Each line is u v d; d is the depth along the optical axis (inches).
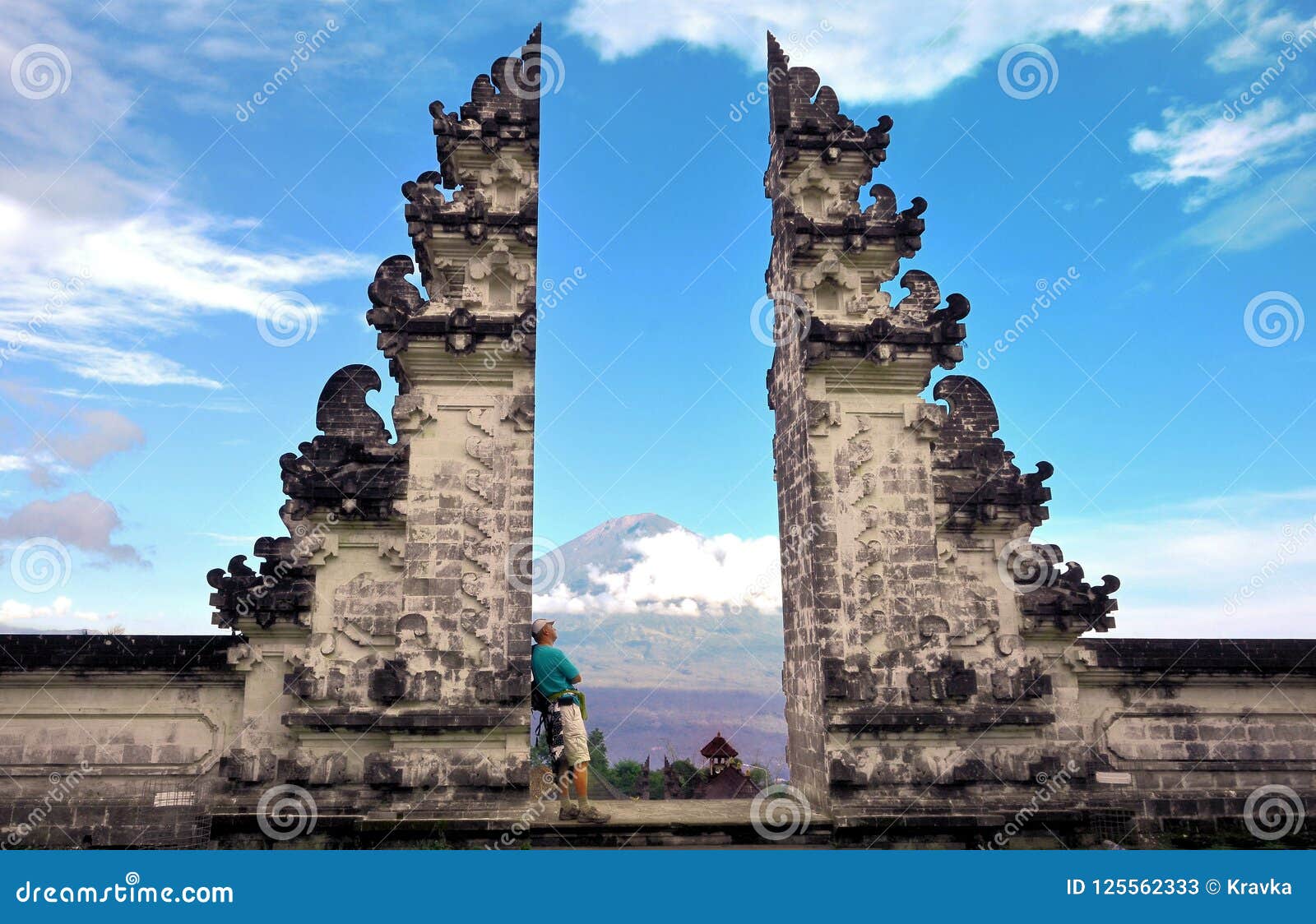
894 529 637.9
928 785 595.2
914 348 658.2
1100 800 607.8
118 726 601.3
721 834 554.9
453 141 661.3
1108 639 673.6
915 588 629.0
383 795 566.3
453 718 569.6
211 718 603.8
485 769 570.6
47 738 594.2
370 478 612.7
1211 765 662.5
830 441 649.0
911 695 607.5
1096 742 657.6
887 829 568.7
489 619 593.6
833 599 618.5
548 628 609.3
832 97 715.4
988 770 600.7
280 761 569.9
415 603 594.9
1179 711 671.8
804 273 677.9
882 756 596.4
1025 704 618.2
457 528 610.5
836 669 601.0
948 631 625.6
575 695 585.3
